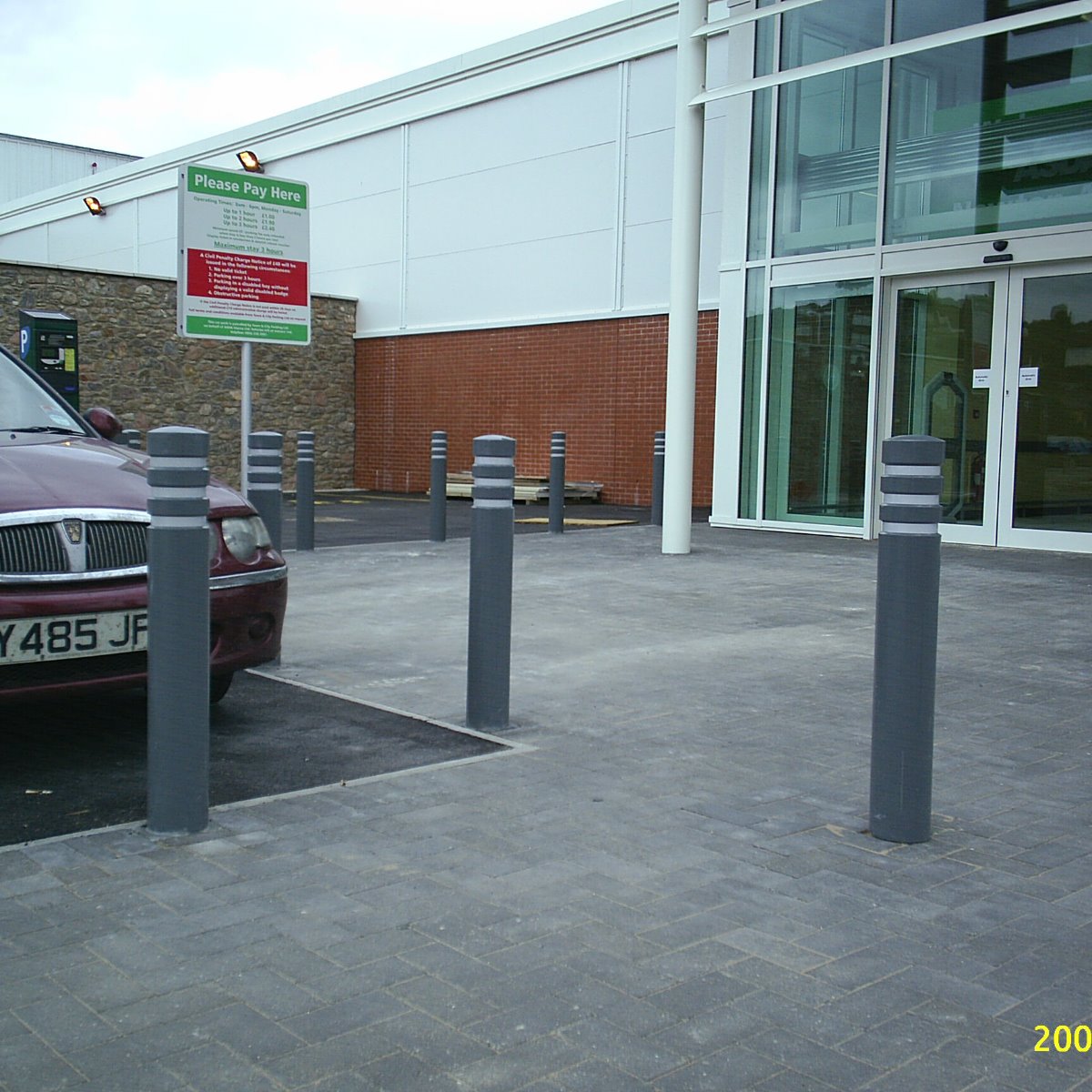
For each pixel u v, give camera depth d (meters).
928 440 3.54
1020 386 11.34
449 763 4.40
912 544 3.59
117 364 20.09
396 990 2.63
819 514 12.98
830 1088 2.28
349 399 23.78
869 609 8.02
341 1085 2.25
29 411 5.46
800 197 12.97
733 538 12.60
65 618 3.99
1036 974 2.77
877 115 12.21
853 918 3.07
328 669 6.06
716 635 7.06
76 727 4.83
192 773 3.59
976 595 8.58
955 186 11.64
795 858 3.49
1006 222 11.27
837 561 10.55
